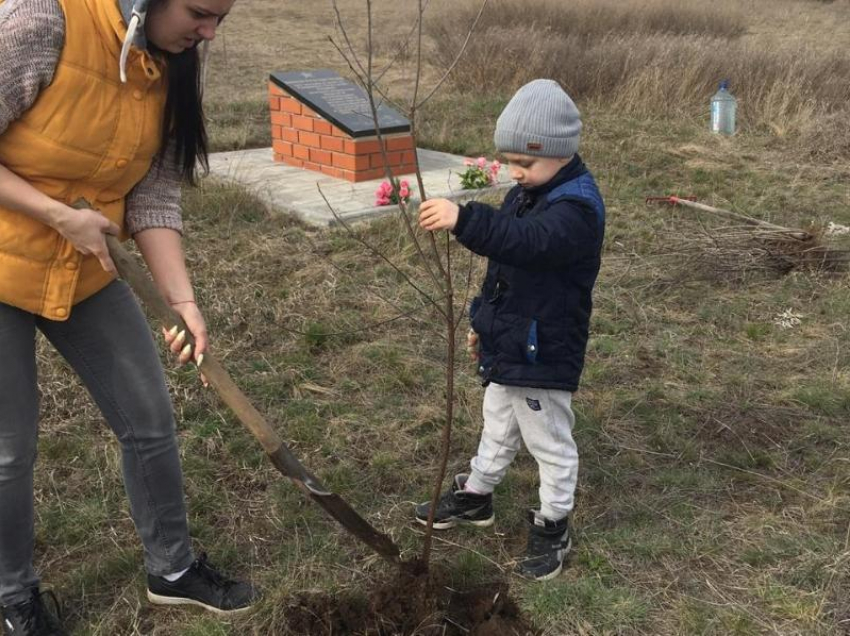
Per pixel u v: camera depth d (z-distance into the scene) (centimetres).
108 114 197
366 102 764
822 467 329
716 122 927
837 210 668
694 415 371
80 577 268
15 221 200
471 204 226
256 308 467
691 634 246
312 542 286
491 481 285
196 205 613
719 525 295
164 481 240
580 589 262
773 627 248
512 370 252
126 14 185
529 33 1309
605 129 916
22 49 183
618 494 315
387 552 239
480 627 240
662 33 1598
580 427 357
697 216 648
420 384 397
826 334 453
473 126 966
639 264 550
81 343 225
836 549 278
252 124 997
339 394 387
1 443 217
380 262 542
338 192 684
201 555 262
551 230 229
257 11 2292
